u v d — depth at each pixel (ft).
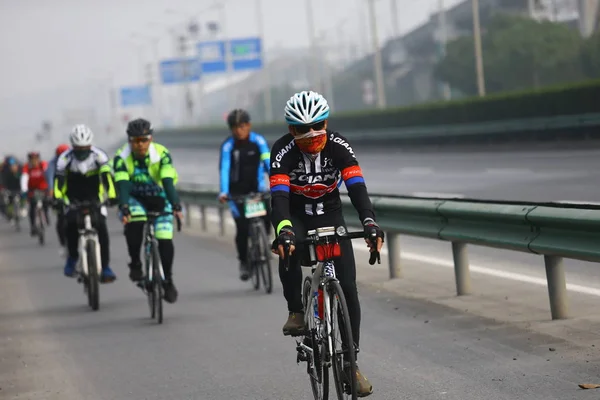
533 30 399.44
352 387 34.06
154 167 62.90
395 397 39.24
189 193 132.05
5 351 57.82
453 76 426.92
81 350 56.08
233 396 42.14
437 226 62.34
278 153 37.37
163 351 53.57
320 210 38.14
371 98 469.98
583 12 428.56
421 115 306.55
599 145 201.87
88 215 71.10
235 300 69.67
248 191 73.87
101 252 71.61
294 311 39.29
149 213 63.93
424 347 47.85
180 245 112.98
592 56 383.65
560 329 48.39
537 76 396.98
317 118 35.99
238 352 51.37
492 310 55.16
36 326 66.03
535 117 244.01
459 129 266.57
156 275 63.05
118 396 44.19
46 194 134.00
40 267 105.09
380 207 69.36
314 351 37.58
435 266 75.00
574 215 46.91
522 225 52.44
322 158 37.35
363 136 330.75
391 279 70.44
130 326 62.80
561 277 50.47
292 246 35.63
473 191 131.34
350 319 37.11
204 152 524.93
